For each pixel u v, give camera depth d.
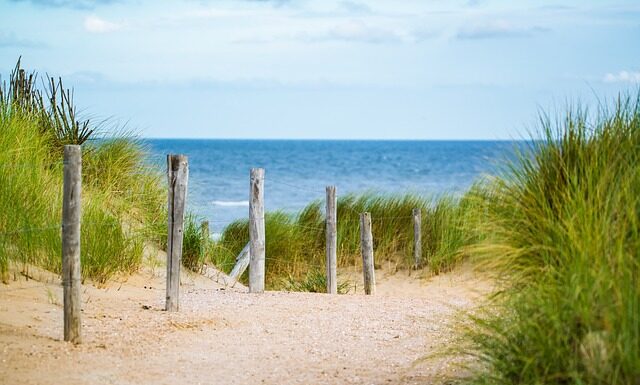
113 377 6.50
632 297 5.02
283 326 8.79
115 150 13.99
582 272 5.32
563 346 5.34
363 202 16.78
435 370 6.91
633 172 5.82
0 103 12.38
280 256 15.34
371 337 8.35
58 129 14.02
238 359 7.30
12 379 6.16
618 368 4.89
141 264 12.05
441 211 15.88
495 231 6.43
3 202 10.02
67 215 7.39
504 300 6.37
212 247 14.47
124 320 8.55
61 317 8.28
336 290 12.62
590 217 5.55
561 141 6.36
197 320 8.80
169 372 6.76
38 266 10.17
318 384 6.54
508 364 5.69
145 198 13.53
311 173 71.44
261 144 190.00
